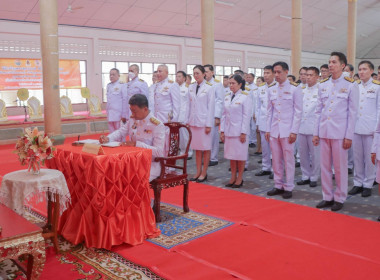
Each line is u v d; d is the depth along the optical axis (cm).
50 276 254
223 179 549
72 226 318
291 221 362
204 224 355
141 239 312
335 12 1616
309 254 285
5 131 920
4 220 237
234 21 1462
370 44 2217
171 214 386
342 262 270
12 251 213
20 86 1130
